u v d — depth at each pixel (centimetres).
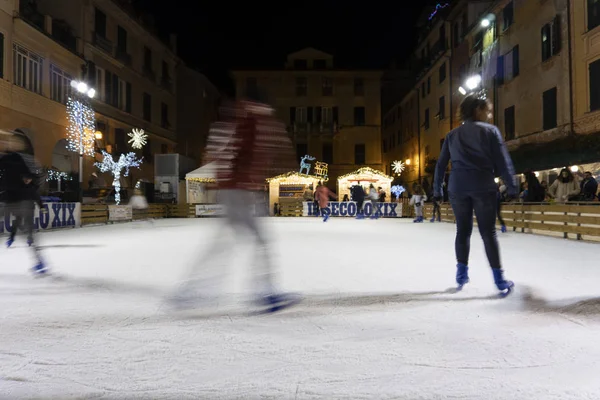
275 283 493
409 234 1256
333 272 572
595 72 1622
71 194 2088
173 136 3794
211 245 420
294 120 4325
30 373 241
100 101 2648
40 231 1386
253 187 395
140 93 3219
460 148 424
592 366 249
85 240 1070
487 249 427
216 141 402
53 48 2161
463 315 355
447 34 3042
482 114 429
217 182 402
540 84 1966
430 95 3453
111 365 252
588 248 871
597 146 1510
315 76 4319
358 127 4303
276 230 1432
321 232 1341
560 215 1147
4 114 1811
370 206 2694
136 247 899
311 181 2789
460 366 249
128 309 378
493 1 2395
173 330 316
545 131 1922
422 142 3684
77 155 2408
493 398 211
